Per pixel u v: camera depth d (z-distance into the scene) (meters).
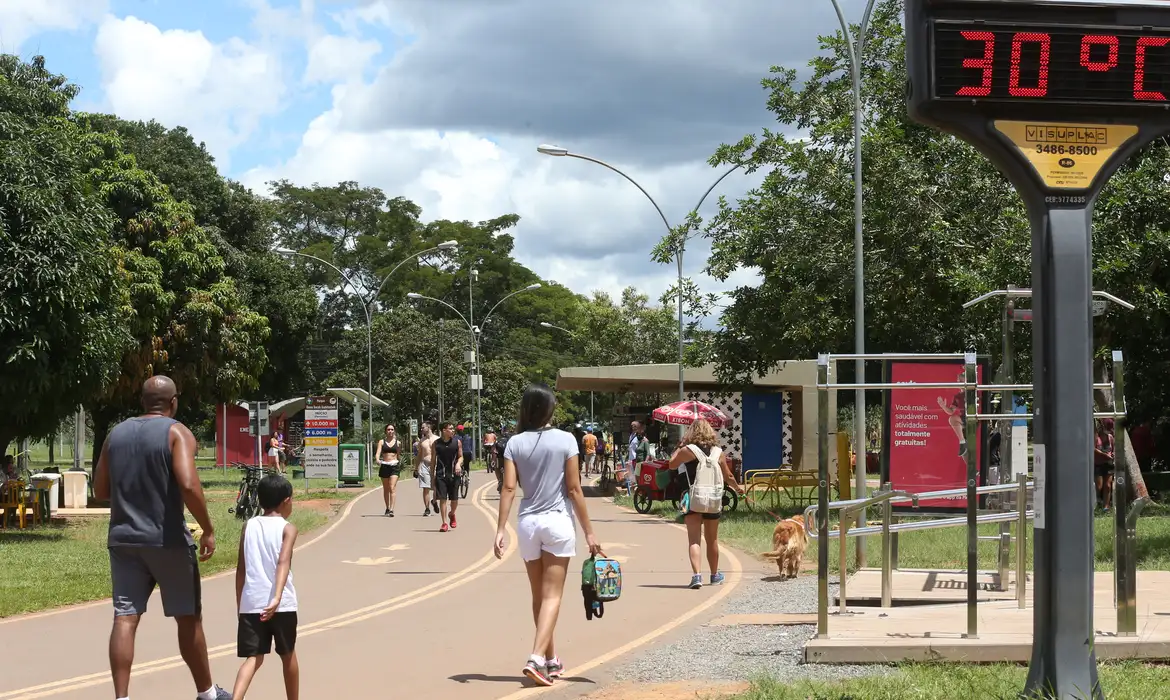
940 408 13.37
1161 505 25.05
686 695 7.89
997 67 6.79
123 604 7.21
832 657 8.77
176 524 7.23
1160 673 7.96
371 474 49.47
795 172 24.92
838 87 25.56
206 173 51.00
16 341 20.36
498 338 95.62
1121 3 6.83
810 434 37.56
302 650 10.16
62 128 31.03
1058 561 6.73
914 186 22.61
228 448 54.62
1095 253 20.64
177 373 40.38
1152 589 11.38
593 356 70.19
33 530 22.84
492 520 25.69
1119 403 8.78
